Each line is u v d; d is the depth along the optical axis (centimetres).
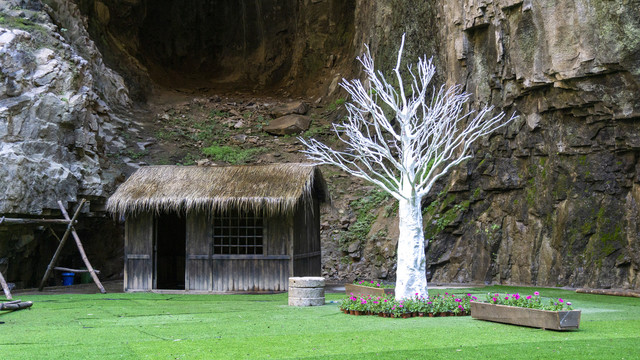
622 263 1498
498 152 1820
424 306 1005
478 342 731
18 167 1592
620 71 1473
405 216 1096
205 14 3638
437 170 1927
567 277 1587
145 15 3347
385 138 2252
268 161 2350
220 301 1280
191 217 1512
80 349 694
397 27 2425
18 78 1708
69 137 1822
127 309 1123
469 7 1844
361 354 655
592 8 1491
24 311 1090
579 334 793
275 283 1472
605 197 1572
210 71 3638
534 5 1630
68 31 2300
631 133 1496
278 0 3453
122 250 2045
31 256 1738
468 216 1858
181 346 712
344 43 3077
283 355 653
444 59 2047
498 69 1784
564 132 1645
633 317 983
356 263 1933
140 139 2361
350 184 2231
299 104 2778
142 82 2806
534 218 1717
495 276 1764
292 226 1478
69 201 1745
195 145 2445
